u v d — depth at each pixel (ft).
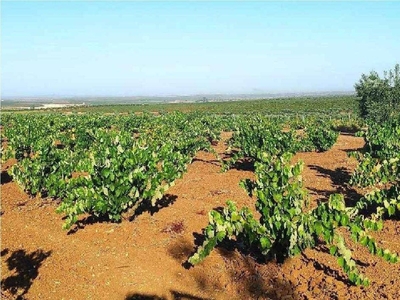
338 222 19.36
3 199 36.47
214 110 223.92
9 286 21.01
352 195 35.70
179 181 40.96
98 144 49.57
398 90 89.76
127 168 27.58
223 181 41.01
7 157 50.19
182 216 29.30
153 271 21.71
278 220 20.39
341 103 231.71
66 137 63.82
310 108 213.25
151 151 33.81
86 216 30.22
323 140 60.64
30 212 32.14
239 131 54.54
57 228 28.25
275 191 22.13
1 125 122.01
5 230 28.32
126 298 19.61
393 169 33.01
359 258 22.21
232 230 20.35
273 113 188.65
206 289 20.12
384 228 26.58
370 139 47.55
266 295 19.42
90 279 21.30
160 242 24.97
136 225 27.76
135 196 27.30
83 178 28.07
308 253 22.63
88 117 98.37
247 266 21.77
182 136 59.62
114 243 25.14
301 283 20.04
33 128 70.74
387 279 19.84
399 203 24.16
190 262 20.67
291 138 52.70
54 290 20.52
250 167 48.62
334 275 20.43
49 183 33.63
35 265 23.04
